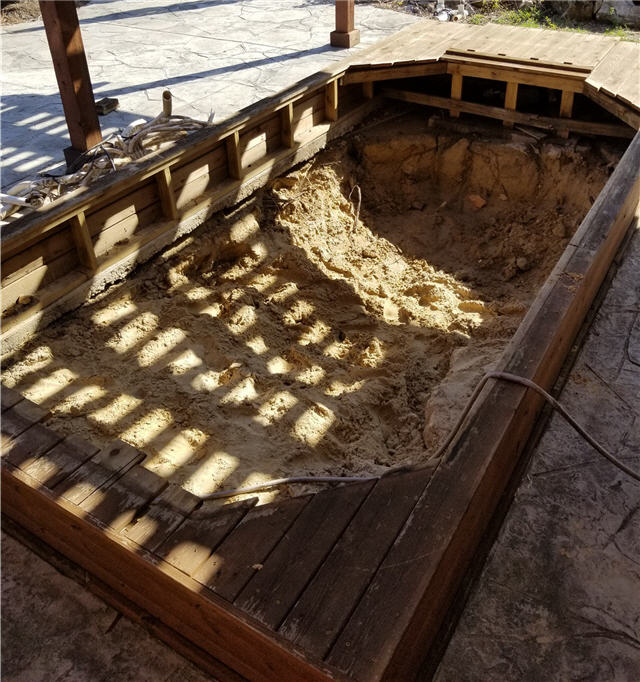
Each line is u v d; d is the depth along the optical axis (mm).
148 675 2637
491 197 6785
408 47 7238
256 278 5488
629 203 4566
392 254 6379
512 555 2891
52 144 6219
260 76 7645
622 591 2762
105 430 3779
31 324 4305
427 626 2422
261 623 2158
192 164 5305
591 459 3324
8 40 9297
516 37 7449
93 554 2807
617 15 10539
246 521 2537
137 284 4910
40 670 2656
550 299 3336
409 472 2598
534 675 2492
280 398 4199
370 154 6973
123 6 11031
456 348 4910
